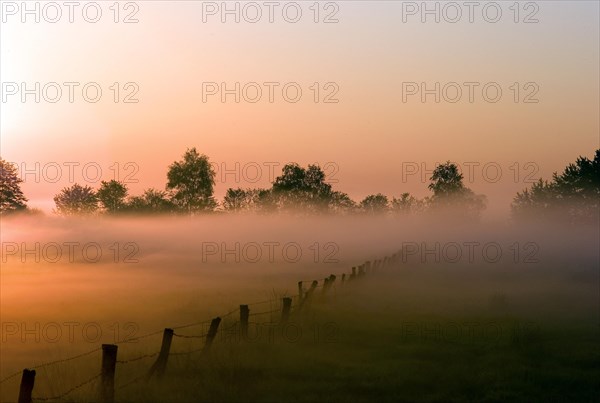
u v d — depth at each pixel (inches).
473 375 679.7
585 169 3211.1
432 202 4768.7
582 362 752.3
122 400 560.4
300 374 672.4
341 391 615.8
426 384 644.7
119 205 4571.9
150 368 642.8
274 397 590.6
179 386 604.1
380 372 686.5
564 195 3230.8
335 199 5418.3
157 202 4566.9
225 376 641.6
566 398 602.5
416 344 839.1
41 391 588.1
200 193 4591.5
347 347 810.2
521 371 696.4
